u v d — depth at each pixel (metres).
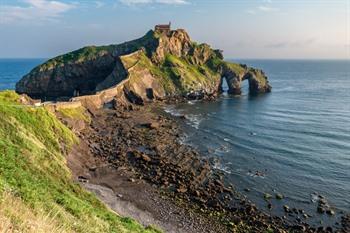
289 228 48.78
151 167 69.38
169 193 57.97
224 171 69.62
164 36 187.00
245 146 87.44
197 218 50.28
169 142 88.81
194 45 198.62
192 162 74.19
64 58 175.38
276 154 81.25
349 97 179.50
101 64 175.25
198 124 111.19
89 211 27.78
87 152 75.75
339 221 50.91
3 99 74.25
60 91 167.62
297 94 189.75
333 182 64.94
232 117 123.81
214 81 183.00
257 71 196.50
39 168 37.47
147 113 125.19
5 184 19.41
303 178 66.75
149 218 49.09
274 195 59.06
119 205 52.00
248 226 48.88
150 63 171.25
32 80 163.75
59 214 20.48
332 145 89.19
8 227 12.71
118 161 71.88
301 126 110.75
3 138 46.16
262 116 126.56
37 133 64.31
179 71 170.38
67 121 90.81
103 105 125.56
